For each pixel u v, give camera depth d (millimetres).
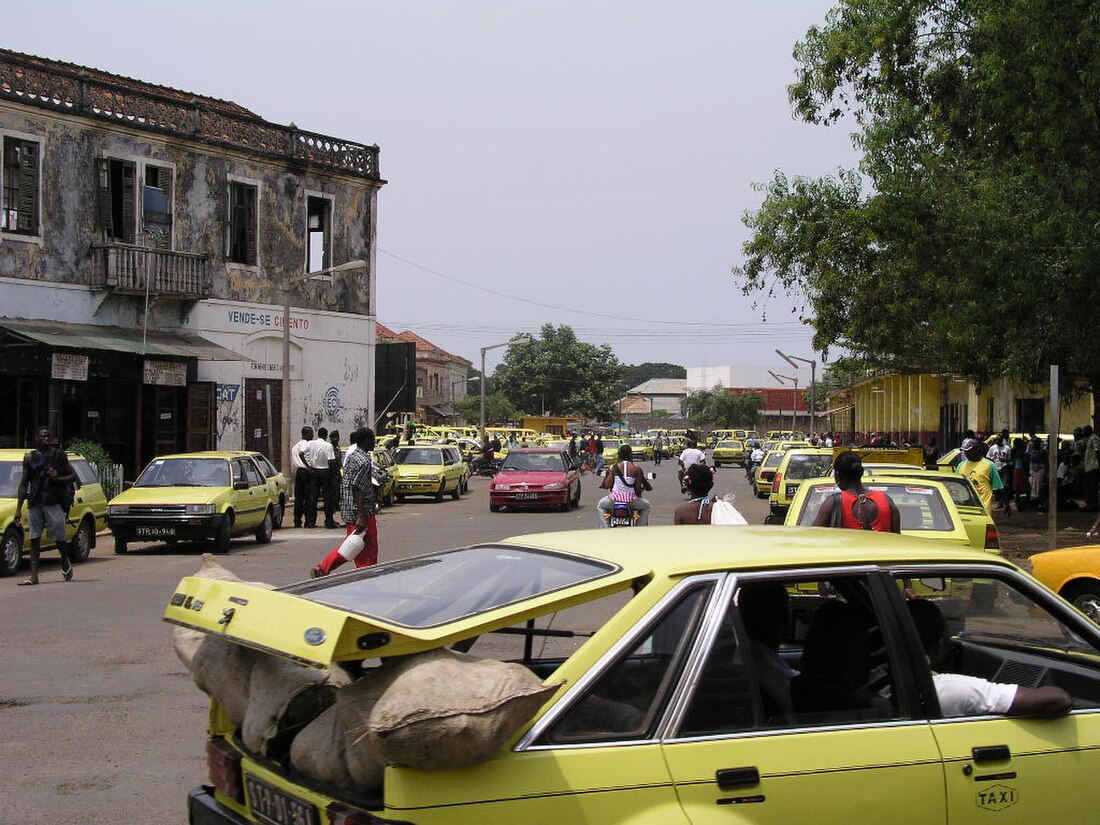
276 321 33344
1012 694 4125
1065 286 18234
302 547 19922
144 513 18297
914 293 22500
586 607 3719
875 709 3955
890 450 19422
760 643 4098
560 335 103688
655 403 162000
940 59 19922
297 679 3857
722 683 3660
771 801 3551
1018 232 18062
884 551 4199
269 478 22125
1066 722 4176
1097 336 19094
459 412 97375
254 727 3855
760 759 3586
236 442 32156
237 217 32375
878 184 20578
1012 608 4477
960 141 20203
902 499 11367
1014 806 3947
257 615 3504
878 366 28500
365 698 3391
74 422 27312
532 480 29047
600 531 4605
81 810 5949
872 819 3691
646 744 3463
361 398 36688
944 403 48844
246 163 32312
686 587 3734
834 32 21156
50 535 14977
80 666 9555
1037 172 17672
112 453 28266
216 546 18781
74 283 27484
